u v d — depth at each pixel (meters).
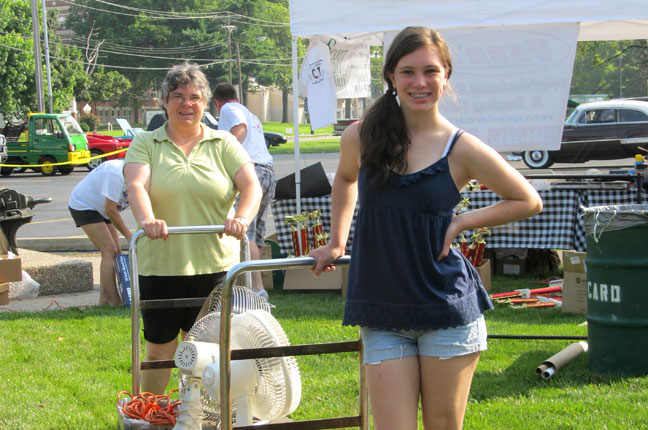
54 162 28.12
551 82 7.72
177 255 3.78
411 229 2.53
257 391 3.18
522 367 5.02
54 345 5.88
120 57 82.50
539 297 7.28
